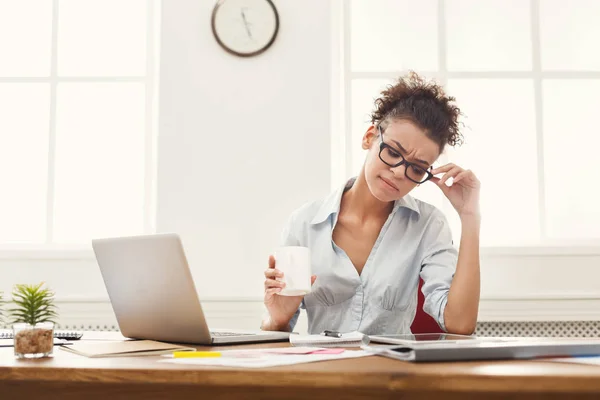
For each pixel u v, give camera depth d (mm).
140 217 2840
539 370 776
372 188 1606
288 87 2693
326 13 2717
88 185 2848
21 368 835
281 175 2664
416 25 2871
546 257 2648
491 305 2594
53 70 2869
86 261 2666
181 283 1145
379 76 2854
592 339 1137
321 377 767
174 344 1190
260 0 2707
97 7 2896
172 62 2695
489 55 2859
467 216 1600
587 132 2836
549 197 2818
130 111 2873
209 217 2650
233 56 2703
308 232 1789
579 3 2861
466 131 2832
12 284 2645
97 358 948
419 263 1748
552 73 2848
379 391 817
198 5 2719
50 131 2848
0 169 2842
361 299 1713
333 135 2779
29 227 2830
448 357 873
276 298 1469
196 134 2676
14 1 2883
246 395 850
